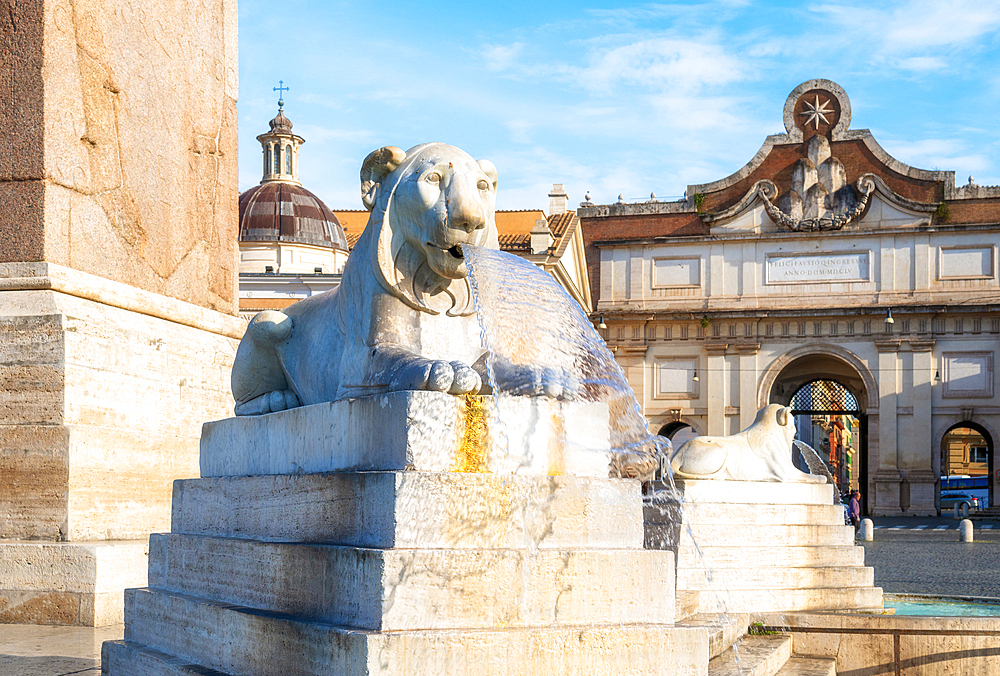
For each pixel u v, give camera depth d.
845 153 49.38
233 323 8.77
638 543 3.36
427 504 3.00
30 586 6.13
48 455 6.45
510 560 3.01
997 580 14.12
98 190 7.23
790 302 49.16
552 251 43.34
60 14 6.94
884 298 48.12
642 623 3.19
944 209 47.56
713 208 51.03
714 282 50.03
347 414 3.45
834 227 48.69
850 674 6.48
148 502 7.14
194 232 8.48
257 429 4.18
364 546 3.09
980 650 6.36
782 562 7.55
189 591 4.19
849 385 50.84
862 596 7.82
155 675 3.91
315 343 4.23
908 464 47.03
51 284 6.63
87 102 7.15
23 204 6.73
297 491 3.55
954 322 47.09
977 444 81.44
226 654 3.57
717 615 6.19
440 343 3.80
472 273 3.81
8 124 6.79
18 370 6.57
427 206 3.63
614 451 4.29
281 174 52.69
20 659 4.83
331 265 50.47
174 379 7.71
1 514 6.45
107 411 6.92
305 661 3.05
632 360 50.53
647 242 50.66
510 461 3.33
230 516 4.07
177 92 8.28
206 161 8.71
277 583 3.46
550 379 4.04
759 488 7.89
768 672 5.48
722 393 49.19
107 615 6.14
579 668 2.99
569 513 3.23
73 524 6.43
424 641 2.82
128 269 7.55
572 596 3.10
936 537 30.05
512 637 2.92
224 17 9.09
